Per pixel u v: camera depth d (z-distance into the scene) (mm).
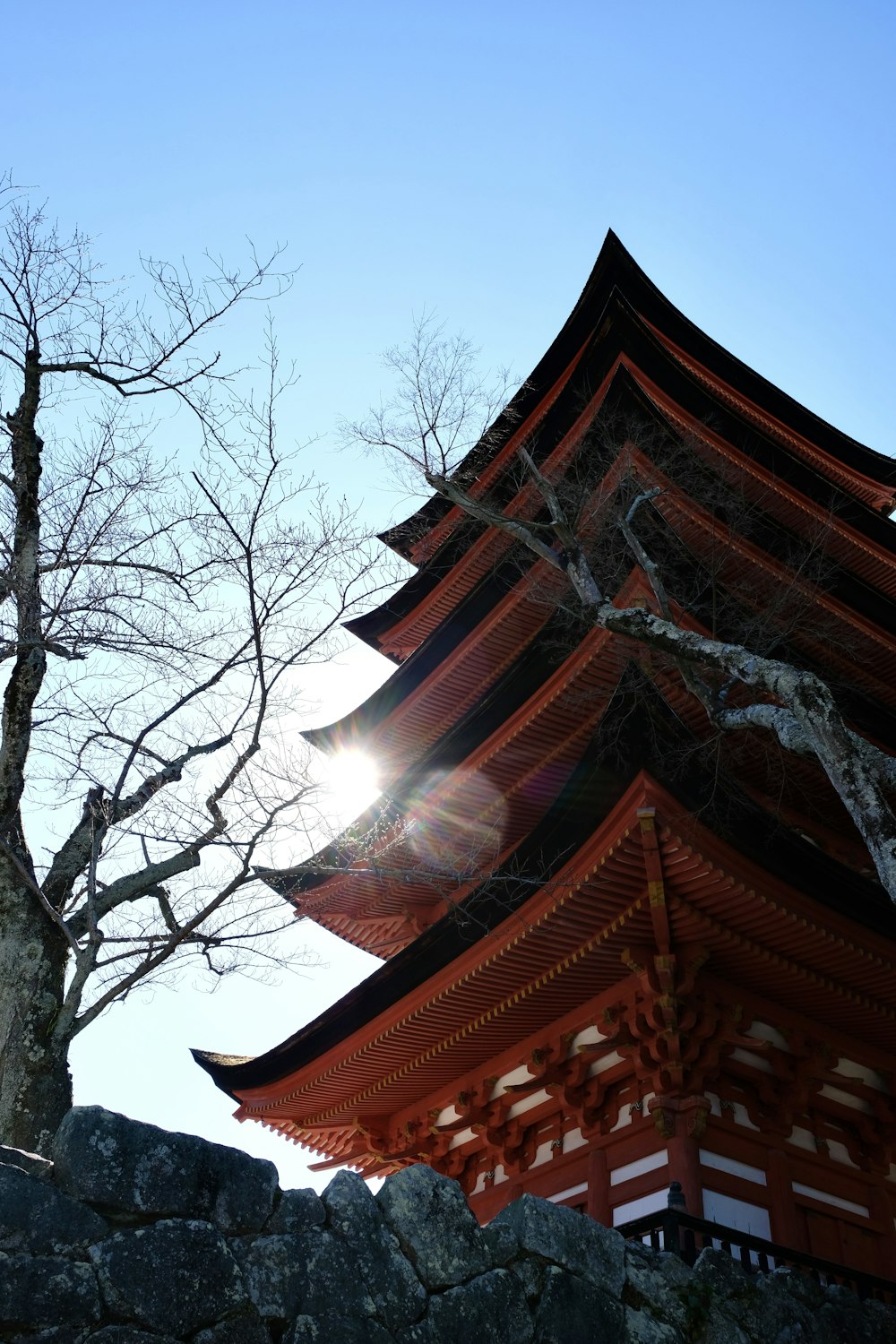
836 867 13477
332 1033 17188
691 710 17594
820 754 10656
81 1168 7531
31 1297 6949
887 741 20734
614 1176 14258
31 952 10242
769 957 13852
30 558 11641
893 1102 15609
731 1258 10938
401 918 23406
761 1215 13562
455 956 14867
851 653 22031
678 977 13680
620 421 19938
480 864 21656
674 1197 11367
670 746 12977
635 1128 14227
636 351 22047
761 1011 14586
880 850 9750
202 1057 19703
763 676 11484
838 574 21016
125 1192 7633
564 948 14250
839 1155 15039
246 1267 7961
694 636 12664
